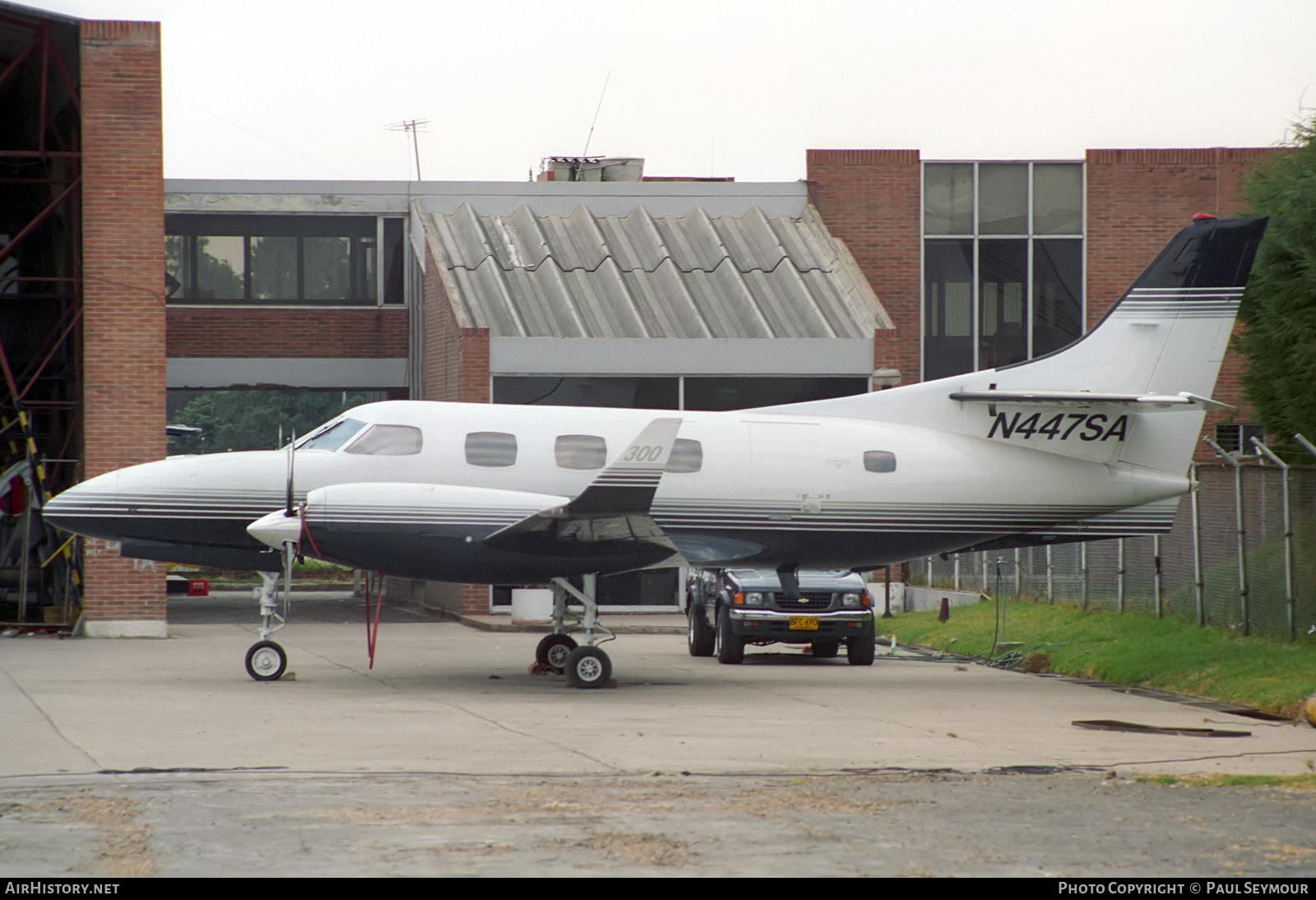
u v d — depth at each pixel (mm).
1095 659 39000
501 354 55188
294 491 35000
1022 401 37781
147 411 45156
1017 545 39188
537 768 21859
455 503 33938
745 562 38000
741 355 57094
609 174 72500
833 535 37562
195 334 66062
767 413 38156
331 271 67312
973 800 19016
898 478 37500
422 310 64312
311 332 67000
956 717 29562
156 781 20000
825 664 42156
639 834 16453
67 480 52219
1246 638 38406
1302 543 37812
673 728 26812
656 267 63031
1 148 53750
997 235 66562
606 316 59062
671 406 57031
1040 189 66625
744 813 17891
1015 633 45906
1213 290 38500
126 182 45188
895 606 61719
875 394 38656
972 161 66500
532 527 33250
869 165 66688
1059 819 17641
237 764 21578
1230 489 40812
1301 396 41875
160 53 45469
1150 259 66312
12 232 53938
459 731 25797
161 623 46031
